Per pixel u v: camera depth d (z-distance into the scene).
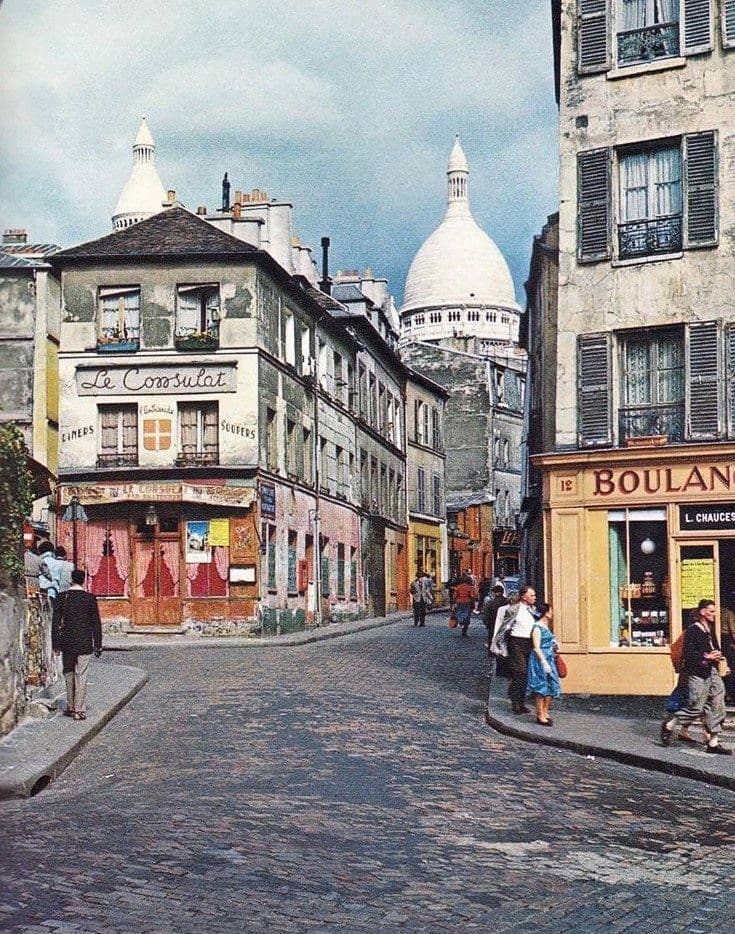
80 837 10.27
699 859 10.59
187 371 37.31
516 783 14.08
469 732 18.39
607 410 23.91
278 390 39.56
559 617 23.80
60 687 20.73
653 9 24.08
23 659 18.05
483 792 13.34
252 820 11.18
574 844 10.98
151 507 36.88
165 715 19.00
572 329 24.33
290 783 13.27
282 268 39.00
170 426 37.16
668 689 23.00
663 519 23.31
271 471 38.66
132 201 117.88
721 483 22.80
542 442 29.88
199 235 37.84
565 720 19.83
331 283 62.59
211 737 16.72
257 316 37.50
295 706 19.78
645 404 23.77
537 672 18.98
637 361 24.05
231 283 37.50
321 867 9.58
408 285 147.00
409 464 64.56
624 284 23.95
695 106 23.58
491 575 81.88
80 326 37.56
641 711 21.25
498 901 8.92
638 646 23.33
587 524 23.81
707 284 23.31
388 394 59.75
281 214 47.59
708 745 16.75
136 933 7.63
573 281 24.39
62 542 37.09
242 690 21.88
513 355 115.31
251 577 36.75
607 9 24.33
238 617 36.78
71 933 7.56
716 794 14.43
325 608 45.66
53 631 18.70
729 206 23.27
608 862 10.34
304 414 43.19
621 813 12.66
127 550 37.12
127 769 14.68
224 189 51.69
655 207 23.97
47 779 14.15
